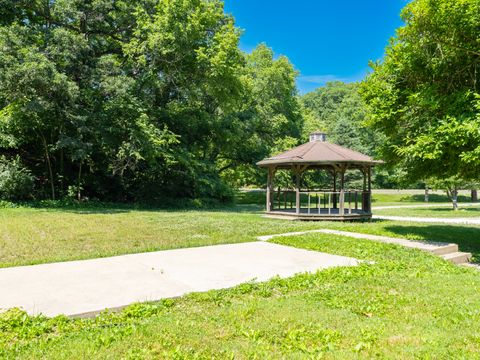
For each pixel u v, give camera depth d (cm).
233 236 973
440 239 993
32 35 1633
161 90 2117
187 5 1831
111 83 1723
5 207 1678
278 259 692
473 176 917
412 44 869
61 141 1667
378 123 973
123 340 324
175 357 293
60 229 1055
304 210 1711
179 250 774
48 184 2050
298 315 388
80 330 357
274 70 3133
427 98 821
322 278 550
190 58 1936
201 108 2470
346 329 353
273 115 3177
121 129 1839
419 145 813
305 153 1500
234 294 479
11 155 1947
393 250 774
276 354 302
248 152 2992
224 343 321
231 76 2016
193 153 2342
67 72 1716
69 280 529
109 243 850
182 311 413
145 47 1841
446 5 769
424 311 408
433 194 3994
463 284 527
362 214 1510
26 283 510
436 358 295
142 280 534
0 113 1664
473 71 845
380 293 476
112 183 2209
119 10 1991
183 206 2181
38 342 322
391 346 317
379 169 1109
